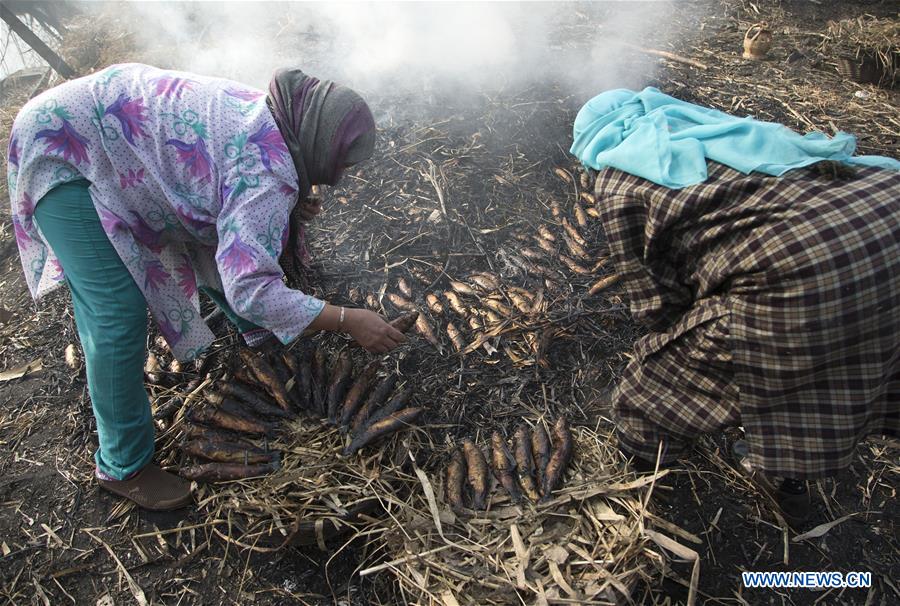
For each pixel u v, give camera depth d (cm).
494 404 297
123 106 202
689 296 213
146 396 249
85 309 219
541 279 349
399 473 256
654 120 214
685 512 263
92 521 265
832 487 272
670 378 212
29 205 217
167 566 252
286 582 247
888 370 189
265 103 212
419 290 346
